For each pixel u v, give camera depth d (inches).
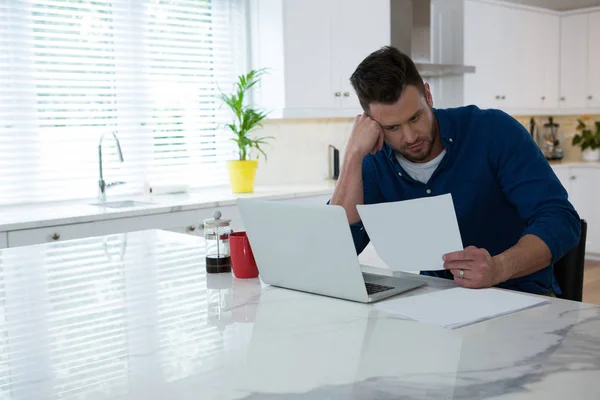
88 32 148.1
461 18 203.8
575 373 37.4
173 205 134.1
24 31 139.3
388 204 58.9
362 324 48.8
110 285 64.8
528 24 227.9
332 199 76.6
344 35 171.8
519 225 76.5
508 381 36.5
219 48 169.6
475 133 74.0
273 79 164.1
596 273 213.0
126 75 155.3
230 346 44.6
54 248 86.1
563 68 242.4
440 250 59.3
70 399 36.2
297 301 56.8
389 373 38.3
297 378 38.0
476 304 53.1
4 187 139.4
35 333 49.5
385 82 66.9
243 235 68.6
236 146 176.2
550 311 51.2
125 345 45.9
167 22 159.9
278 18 160.9
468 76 207.9
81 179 150.1
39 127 142.6
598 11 230.4
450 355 41.2
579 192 228.5
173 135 163.9
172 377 39.0
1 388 38.3
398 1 185.5
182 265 73.9
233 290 61.8
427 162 76.3
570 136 253.3
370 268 71.4
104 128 152.9
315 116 167.9
